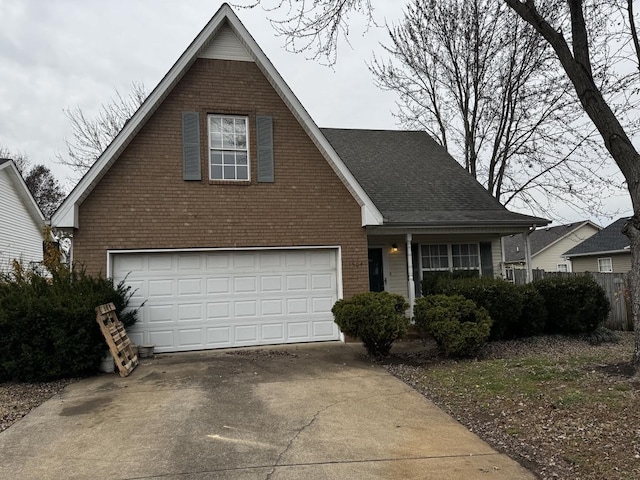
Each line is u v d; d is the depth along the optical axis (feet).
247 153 33.76
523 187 62.18
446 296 30.04
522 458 13.96
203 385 22.80
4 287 26.03
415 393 21.27
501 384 21.44
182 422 17.46
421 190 44.96
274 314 33.76
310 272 34.71
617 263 81.41
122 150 31.04
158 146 31.81
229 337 32.81
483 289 32.71
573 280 35.96
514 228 39.63
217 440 15.61
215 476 12.94
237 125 33.99
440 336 27.96
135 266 31.48
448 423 17.29
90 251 30.19
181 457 14.28
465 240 44.91
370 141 52.95
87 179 29.50
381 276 42.86
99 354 25.49
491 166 64.90
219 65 33.53
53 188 134.92
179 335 31.91
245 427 16.84
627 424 15.26
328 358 28.96
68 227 29.19
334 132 53.47
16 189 64.64
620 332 39.11
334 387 22.27
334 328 34.81
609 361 24.63
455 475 12.88
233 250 32.99
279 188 33.96
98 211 30.48
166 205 31.68
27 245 69.72
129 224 30.91
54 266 38.63
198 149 32.42
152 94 31.01
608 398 17.90
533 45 56.29
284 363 27.58
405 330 27.76
